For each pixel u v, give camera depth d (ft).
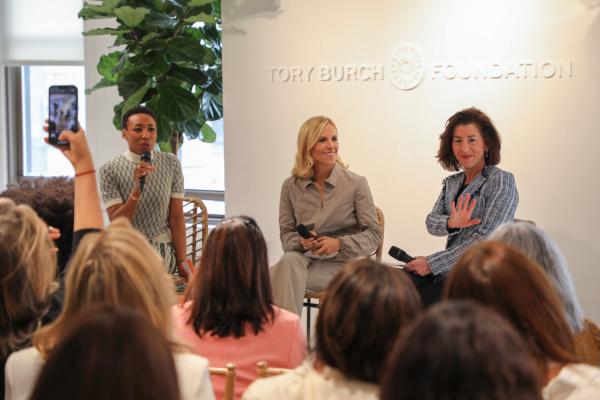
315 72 17.15
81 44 23.06
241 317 8.11
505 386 3.53
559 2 15.40
